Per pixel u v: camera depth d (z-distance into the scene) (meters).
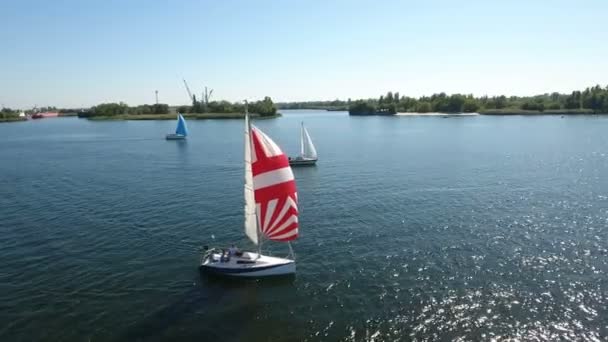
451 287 31.42
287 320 27.39
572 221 46.16
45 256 37.38
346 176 73.00
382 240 41.00
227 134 164.38
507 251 38.03
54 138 156.88
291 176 33.47
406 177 71.50
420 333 25.86
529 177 70.69
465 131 167.38
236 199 56.47
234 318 27.62
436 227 44.59
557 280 32.28
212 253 35.72
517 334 25.64
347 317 27.64
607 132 151.00
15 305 29.00
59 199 57.41
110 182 69.00
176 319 27.45
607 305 28.61
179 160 94.19
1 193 61.53
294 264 33.22
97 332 26.03
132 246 39.72
